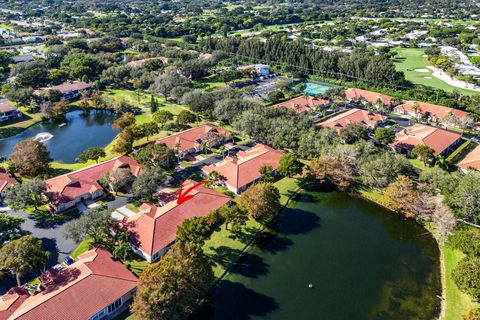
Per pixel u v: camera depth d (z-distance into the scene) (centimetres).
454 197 10181
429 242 9944
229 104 16775
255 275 8825
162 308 6738
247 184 11906
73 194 11250
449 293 8250
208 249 9469
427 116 18062
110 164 12744
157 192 11688
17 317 6756
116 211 10912
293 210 11244
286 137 14100
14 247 7938
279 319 7731
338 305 8075
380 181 11500
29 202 10519
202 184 11981
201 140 14812
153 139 15712
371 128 16988
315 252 9581
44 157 12900
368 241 9994
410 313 7862
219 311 7894
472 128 16462
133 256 9200
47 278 7969
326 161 11938
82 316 7106
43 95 19862
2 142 16062
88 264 8056
